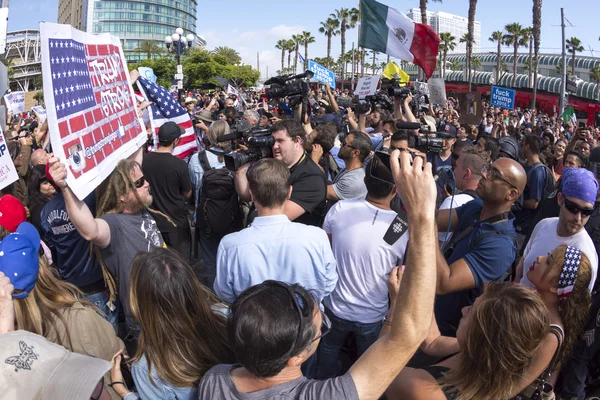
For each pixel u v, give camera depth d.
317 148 4.36
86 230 2.44
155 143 5.07
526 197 5.32
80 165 2.39
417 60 7.05
